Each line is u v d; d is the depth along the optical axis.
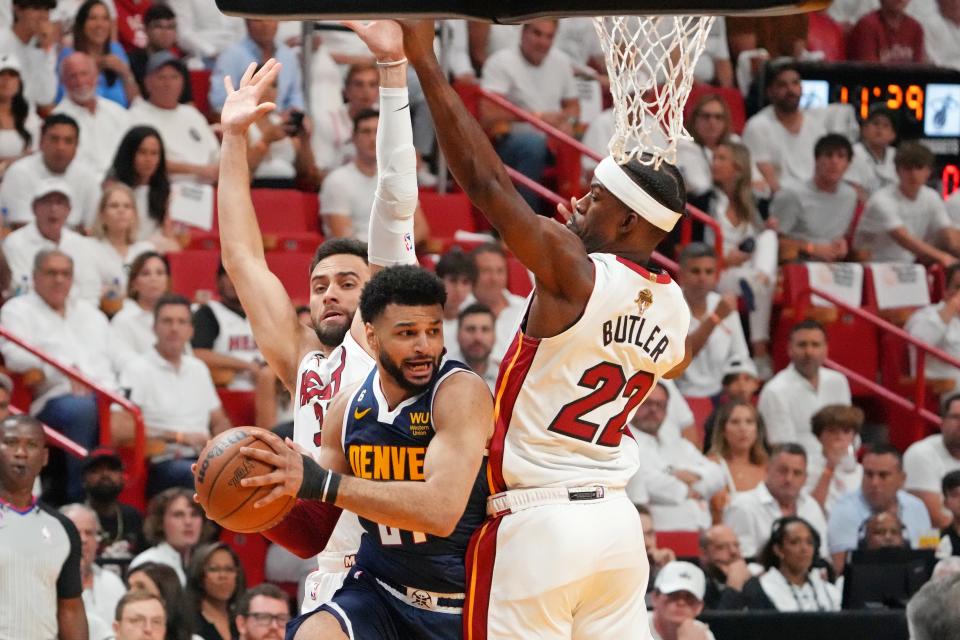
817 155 18.98
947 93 20.06
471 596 6.89
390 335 6.57
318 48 17.72
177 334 14.24
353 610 7.00
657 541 14.58
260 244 8.36
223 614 11.86
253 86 8.40
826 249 18.94
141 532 13.02
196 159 16.66
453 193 18.27
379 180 7.73
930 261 19.41
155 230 15.79
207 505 6.21
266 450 6.22
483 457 6.92
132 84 16.83
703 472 14.97
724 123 18.30
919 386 18.02
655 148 7.00
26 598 10.30
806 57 20.81
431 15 6.07
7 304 14.12
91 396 14.03
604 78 19.52
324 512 7.18
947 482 15.24
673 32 7.05
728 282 17.98
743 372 16.42
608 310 6.72
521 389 6.81
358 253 8.09
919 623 5.91
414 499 6.31
